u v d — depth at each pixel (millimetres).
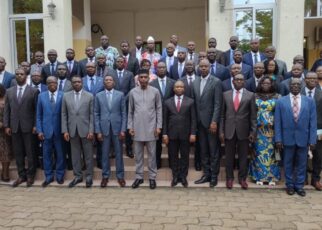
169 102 5605
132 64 6973
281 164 5863
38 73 6211
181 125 5535
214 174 5660
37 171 6141
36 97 5844
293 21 8250
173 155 5695
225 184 5730
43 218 4469
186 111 5535
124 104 5727
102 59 6473
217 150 5660
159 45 13141
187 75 5973
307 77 5348
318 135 5324
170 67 6680
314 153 5426
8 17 9602
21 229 4160
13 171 6242
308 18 8977
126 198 5168
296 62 6039
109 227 4172
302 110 5125
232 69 5625
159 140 5988
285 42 8312
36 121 5754
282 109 5230
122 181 5750
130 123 5676
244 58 6699
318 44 9867
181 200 5051
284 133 5230
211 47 6902
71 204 4945
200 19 12883
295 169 5336
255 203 4898
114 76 6316
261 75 5859
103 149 5707
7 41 9555
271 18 8695
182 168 5715
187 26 12992
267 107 5410
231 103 5418
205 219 4363
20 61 9758
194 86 5711
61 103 5766
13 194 5438
